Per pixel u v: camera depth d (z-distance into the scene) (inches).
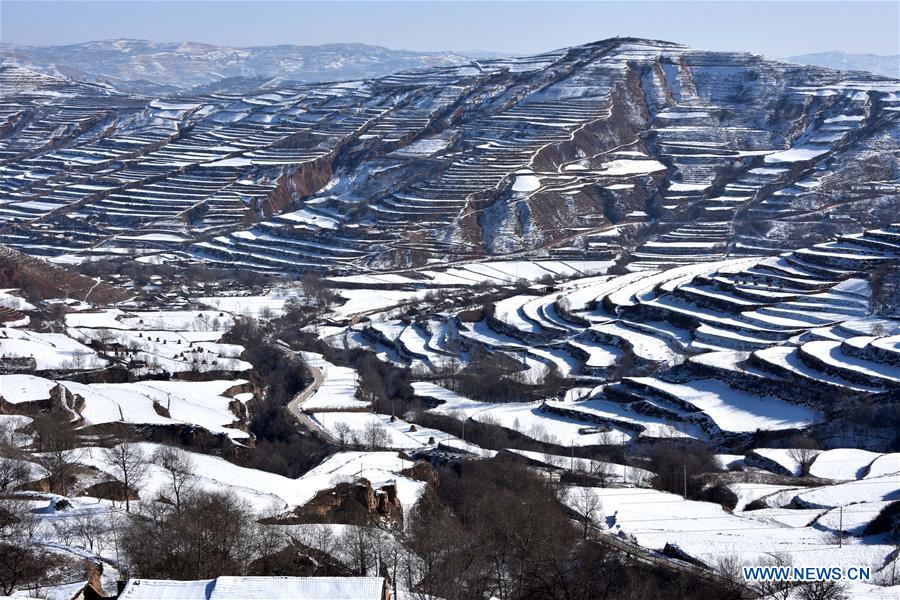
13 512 7534.5
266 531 7588.6
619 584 7805.1
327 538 7741.1
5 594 6284.5
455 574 7440.9
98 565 6835.6
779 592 7273.6
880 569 7677.2
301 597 5521.7
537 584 7716.5
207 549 6998.0
